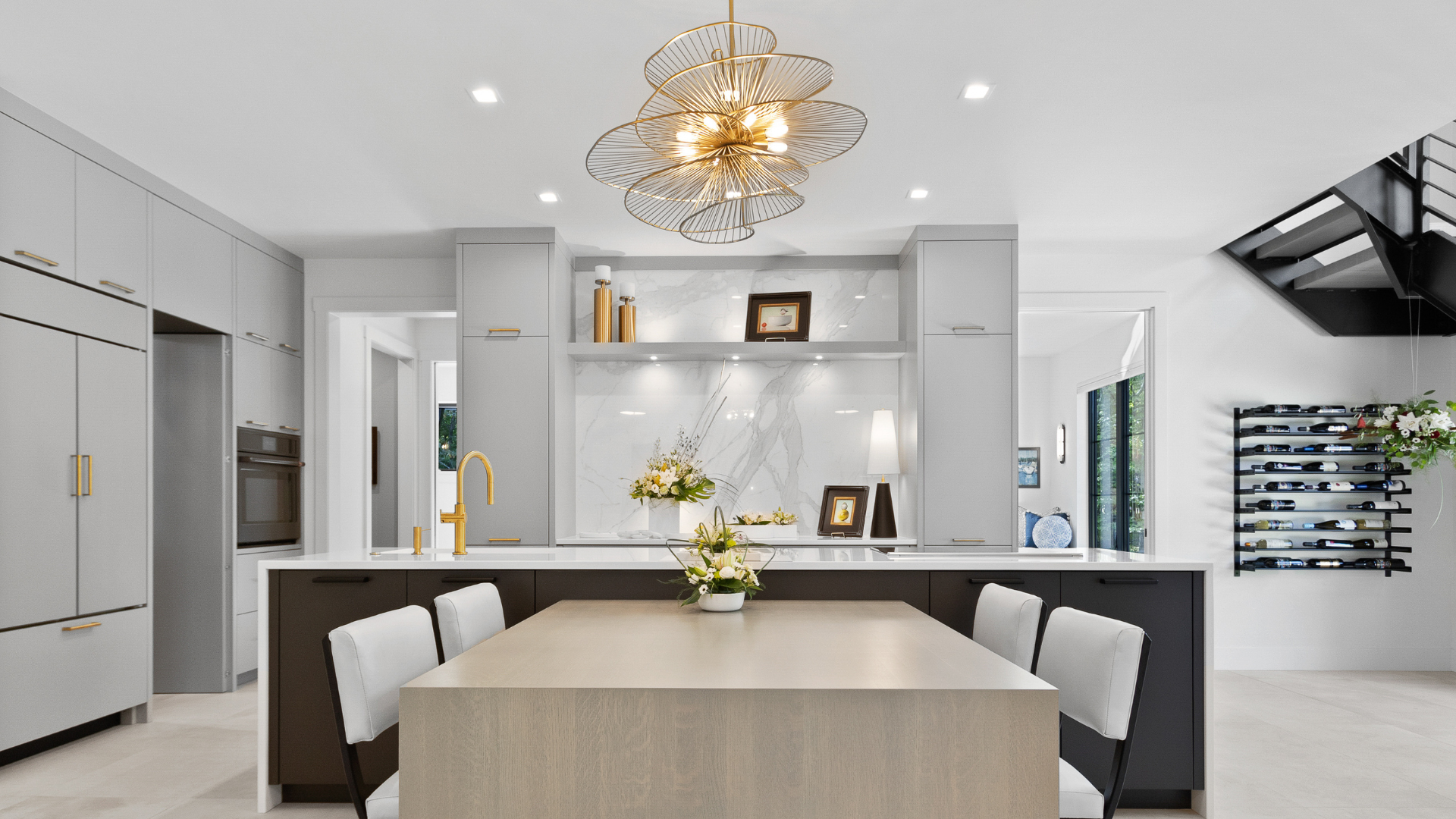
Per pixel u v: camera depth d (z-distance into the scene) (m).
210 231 4.45
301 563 3.01
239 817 2.87
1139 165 3.86
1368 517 5.44
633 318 5.32
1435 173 4.88
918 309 4.77
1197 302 5.46
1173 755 2.93
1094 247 5.30
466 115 3.32
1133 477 7.40
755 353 5.17
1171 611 2.98
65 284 3.46
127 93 3.14
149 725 3.97
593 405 5.57
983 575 3.02
